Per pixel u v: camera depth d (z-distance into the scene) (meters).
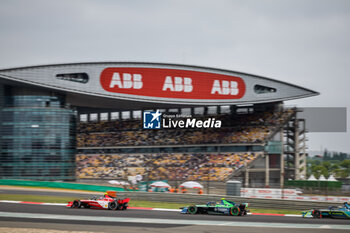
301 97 119.81
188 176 99.75
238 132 112.19
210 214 38.88
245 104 115.19
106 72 105.12
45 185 85.06
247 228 28.83
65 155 102.50
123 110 131.50
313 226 30.59
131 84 107.12
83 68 103.00
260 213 42.69
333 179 88.31
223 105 114.00
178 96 110.44
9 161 98.94
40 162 99.56
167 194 54.16
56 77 100.44
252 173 102.50
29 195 61.94
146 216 35.31
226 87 113.81
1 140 99.75
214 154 108.44
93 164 114.19
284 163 120.56
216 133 114.00
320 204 47.31
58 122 102.25
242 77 115.12
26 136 99.75
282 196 58.31
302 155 121.88
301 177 119.75
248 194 61.84
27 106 100.69
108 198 41.12
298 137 120.00
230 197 51.16
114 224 29.72
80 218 32.91
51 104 101.94
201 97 112.00
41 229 26.83
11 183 87.19
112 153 119.38
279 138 110.69
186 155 110.69
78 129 131.50
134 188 80.19
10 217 33.34
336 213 37.22
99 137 125.38
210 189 77.62
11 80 95.62
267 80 117.12
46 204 46.56
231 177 96.56
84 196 64.31
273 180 107.12
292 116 117.75
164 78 109.69
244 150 107.31
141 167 108.44
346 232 27.66
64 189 82.81
